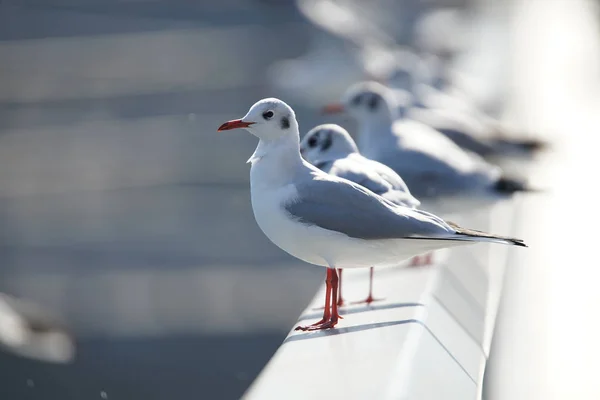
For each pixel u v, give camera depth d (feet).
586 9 94.63
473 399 15.71
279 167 20.18
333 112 33.45
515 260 24.85
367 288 22.25
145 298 51.88
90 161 82.02
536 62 69.41
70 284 55.21
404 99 46.39
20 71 112.88
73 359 42.52
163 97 101.65
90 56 119.55
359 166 23.76
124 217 68.44
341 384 14.71
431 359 16.58
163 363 42.19
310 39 109.81
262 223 20.45
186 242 62.34
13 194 75.00
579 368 16.05
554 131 44.27
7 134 91.56
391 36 114.52
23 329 43.96
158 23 134.00
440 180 30.66
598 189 32.68
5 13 136.67
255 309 48.83
